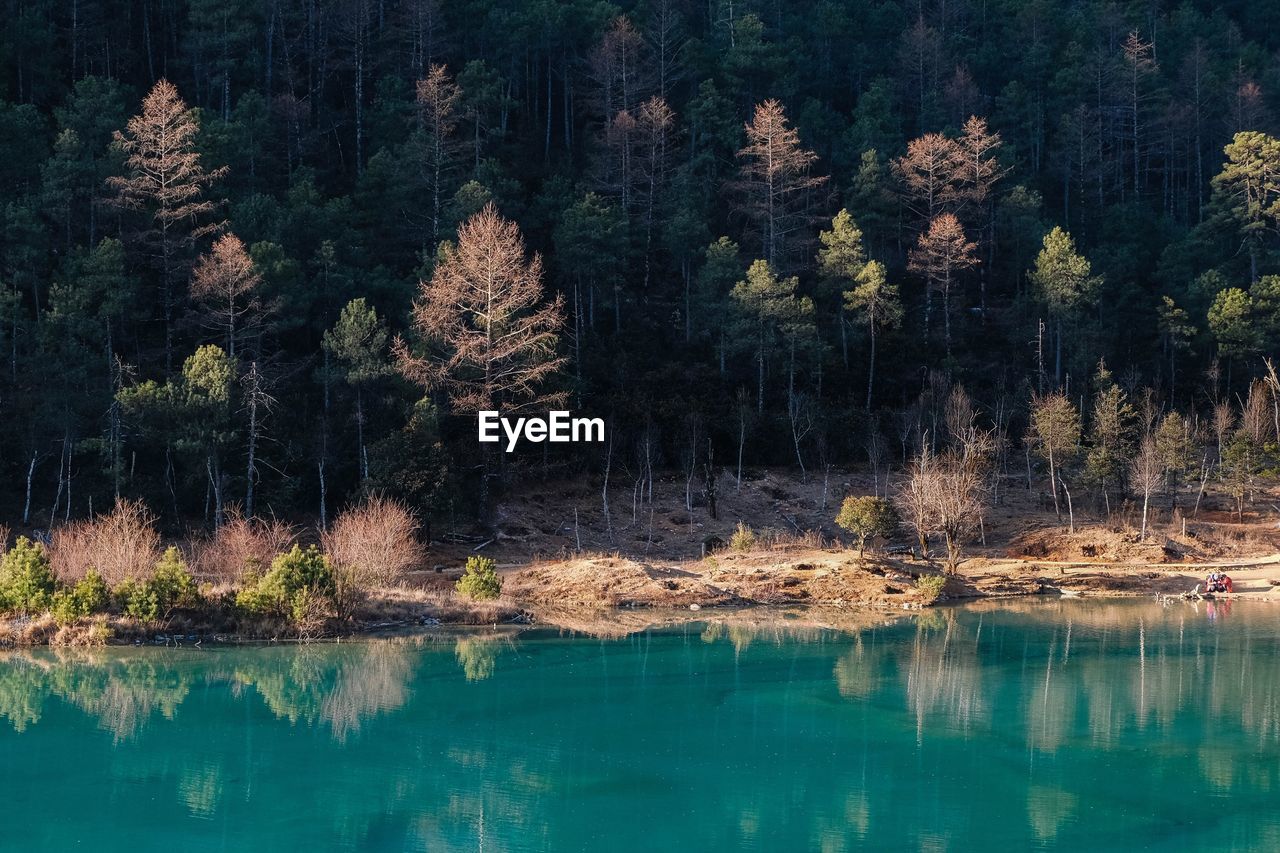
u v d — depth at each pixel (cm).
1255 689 3409
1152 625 4753
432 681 3438
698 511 7219
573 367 8194
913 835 2117
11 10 8925
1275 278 9381
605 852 2012
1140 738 2831
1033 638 4378
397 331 7600
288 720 2908
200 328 7262
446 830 2117
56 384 6175
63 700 3048
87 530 4556
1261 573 6288
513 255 7206
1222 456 7688
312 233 7888
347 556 4803
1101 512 7494
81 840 2027
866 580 5522
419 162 8906
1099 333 9194
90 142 7644
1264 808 2284
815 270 9444
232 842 2030
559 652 3972
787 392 8538
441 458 6194
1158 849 2050
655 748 2714
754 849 2034
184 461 6162
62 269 6944
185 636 3966
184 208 7106
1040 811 2264
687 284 9306
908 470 7862
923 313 9831
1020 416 8625
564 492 7250
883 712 3108
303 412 7081
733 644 4181
